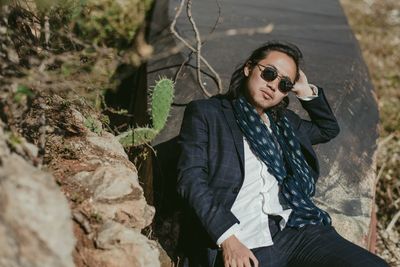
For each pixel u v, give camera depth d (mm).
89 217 2547
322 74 4199
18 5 2945
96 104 3541
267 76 2963
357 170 3750
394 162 5035
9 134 2311
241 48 4207
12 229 1860
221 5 4766
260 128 2979
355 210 3574
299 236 2902
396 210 4609
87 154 2891
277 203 2943
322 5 5402
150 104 3705
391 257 4156
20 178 1950
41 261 1897
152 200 3352
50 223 1930
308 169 3092
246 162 2939
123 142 3352
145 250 2496
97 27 4297
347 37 4863
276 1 5207
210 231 2723
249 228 2848
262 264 2822
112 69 4078
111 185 2658
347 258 2727
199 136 2936
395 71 6645
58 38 3225
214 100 3068
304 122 3420
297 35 4645
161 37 4250
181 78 3863
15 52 2648
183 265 2941
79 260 2443
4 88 2398
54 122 3010
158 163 3451
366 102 4230
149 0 4727
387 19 7809
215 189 2889
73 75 3109
